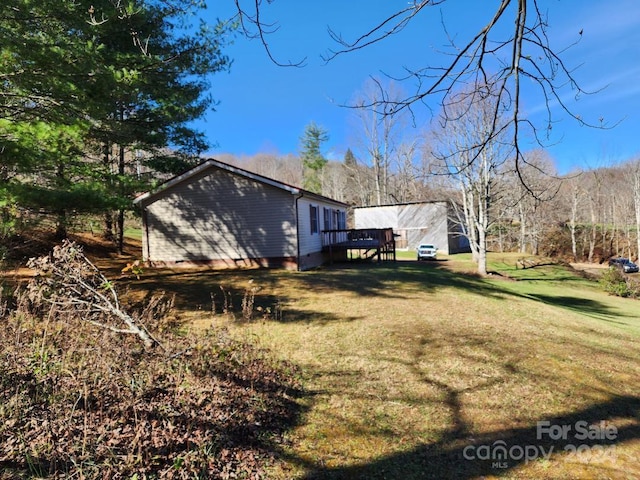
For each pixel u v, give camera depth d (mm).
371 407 4090
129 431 3145
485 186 15680
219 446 3193
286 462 3141
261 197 13883
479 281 14438
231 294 9398
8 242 6773
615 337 7578
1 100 6148
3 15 5418
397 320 7543
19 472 2555
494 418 3904
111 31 7602
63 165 7406
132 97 7738
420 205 28422
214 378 4227
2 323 4785
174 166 13805
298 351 5730
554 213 33781
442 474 3033
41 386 3605
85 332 4633
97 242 16750
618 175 37656
